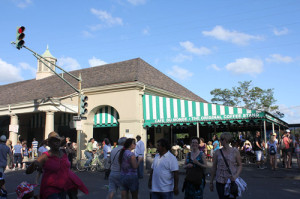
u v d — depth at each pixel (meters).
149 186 4.91
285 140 13.68
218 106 15.45
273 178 11.02
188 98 24.16
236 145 14.30
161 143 4.71
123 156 5.71
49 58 29.84
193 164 5.25
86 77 22.39
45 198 4.41
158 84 20.84
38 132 25.05
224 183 4.81
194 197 5.10
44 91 22.80
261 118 14.05
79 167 14.06
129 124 17.78
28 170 4.42
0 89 32.09
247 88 38.78
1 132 26.81
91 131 19.77
